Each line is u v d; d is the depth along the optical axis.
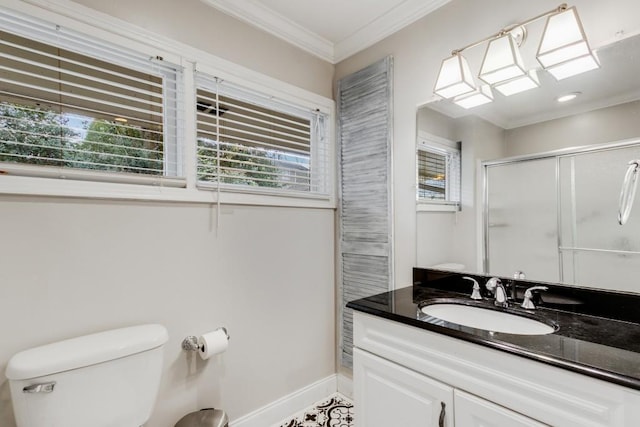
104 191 1.29
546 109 1.34
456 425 1.05
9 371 1.00
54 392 1.03
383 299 1.48
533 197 1.38
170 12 1.49
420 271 1.74
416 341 1.19
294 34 1.95
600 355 0.86
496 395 0.97
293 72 2.00
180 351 1.50
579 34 1.14
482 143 1.53
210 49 1.62
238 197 1.70
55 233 1.19
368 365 1.35
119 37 1.34
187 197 1.52
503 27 1.44
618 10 1.16
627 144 1.15
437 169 1.68
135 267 1.38
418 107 1.76
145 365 1.21
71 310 1.22
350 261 2.10
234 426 1.69
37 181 1.15
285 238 1.94
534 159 1.37
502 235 1.46
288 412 1.93
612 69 1.18
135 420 1.19
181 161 1.53
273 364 1.87
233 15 1.71
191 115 1.55
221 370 1.64
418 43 1.77
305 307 2.04
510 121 1.44
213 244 1.62
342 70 2.19
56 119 1.25
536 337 0.99
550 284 1.32
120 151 1.39
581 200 1.25
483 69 1.35
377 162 1.94
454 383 1.07
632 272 1.14
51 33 1.22
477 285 1.48
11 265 1.11
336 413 1.97
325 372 2.16
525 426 0.90
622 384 0.75
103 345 1.14
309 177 2.12
